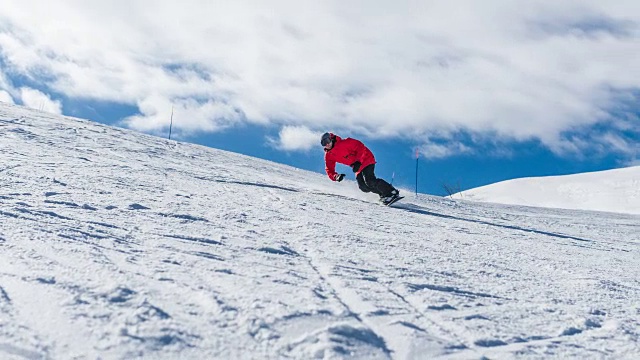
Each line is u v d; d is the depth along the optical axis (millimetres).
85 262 3205
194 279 3096
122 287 2768
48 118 15773
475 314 3064
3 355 1972
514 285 4035
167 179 8219
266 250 4238
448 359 2359
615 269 5617
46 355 2000
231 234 4707
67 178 6867
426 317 2912
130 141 13773
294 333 2412
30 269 2949
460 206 12367
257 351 2203
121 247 3742
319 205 7754
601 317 3307
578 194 47906
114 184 6898
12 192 5516
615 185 49031
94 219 4664
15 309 2375
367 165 9219
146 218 4996
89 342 2127
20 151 8898
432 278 3896
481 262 4914
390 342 2471
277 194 8359
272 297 2887
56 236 3840
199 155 13789
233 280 3172
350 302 3002
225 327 2396
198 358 2090
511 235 7527
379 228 6363
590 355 2605
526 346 2633
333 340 2350
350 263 4094
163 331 2271
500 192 49500
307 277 3480
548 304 3518
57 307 2432
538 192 49344
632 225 12336
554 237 8008
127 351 2076
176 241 4168
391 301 3129
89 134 13469
